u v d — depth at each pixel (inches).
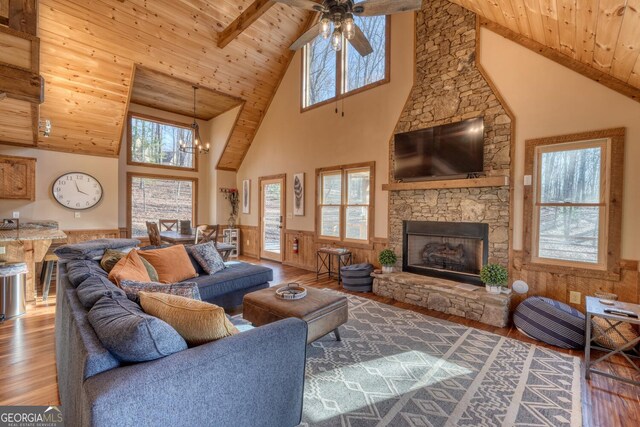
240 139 291.1
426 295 152.3
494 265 138.9
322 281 204.7
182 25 197.6
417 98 175.0
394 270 184.9
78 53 177.5
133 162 264.7
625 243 117.3
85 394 39.7
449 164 156.4
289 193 257.6
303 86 246.8
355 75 210.7
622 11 76.5
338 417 72.1
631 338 102.6
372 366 95.4
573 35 107.1
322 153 229.9
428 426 69.3
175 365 45.8
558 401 78.7
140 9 179.8
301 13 234.5
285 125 261.6
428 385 85.4
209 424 49.5
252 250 300.5
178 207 295.4
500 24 143.9
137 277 97.1
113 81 195.8
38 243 150.6
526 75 138.6
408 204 179.6
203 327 54.6
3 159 187.5
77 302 66.0
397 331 122.6
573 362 98.7
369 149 199.2
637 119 114.9
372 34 200.5
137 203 269.9
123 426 39.6
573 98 127.3
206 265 141.8
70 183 212.1
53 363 94.9
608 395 81.3
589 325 89.9
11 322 126.0
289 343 62.9
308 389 83.3
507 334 120.6
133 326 45.6
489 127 148.6
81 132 207.0
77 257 112.6
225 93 250.4
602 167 122.4
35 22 126.1
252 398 56.2
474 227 153.9
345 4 98.0
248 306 107.0
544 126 134.3
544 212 136.0
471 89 154.2
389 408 75.5
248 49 231.1
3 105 154.3
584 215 126.7
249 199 302.5
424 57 172.4
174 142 292.7
